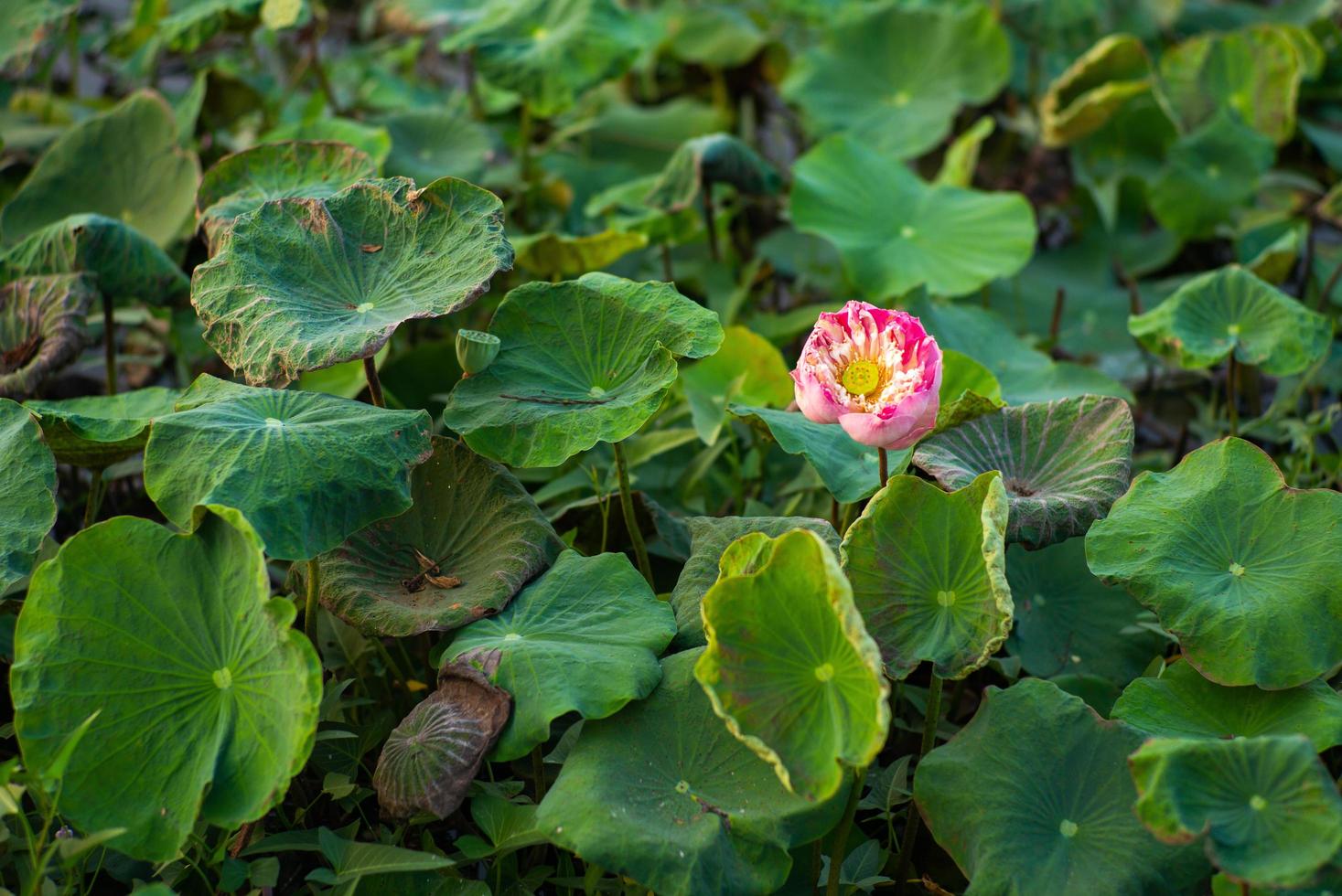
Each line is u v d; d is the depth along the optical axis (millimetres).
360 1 6023
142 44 4453
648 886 2545
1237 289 3201
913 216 3805
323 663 2982
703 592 2820
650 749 2676
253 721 2609
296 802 2816
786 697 2572
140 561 2666
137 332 3785
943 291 3641
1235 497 2807
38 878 2523
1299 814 2480
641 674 2705
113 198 3635
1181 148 4176
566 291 2924
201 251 3414
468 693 2695
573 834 2574
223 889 2631
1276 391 3682
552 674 2680
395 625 2750
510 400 2848
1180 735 2723
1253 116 4711
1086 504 2807
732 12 5043
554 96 3865
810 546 2570
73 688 2629
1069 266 4375
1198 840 2520
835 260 4266
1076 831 2637
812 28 5559
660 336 2863
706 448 3432
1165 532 2783
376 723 2852
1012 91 5188
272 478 2662
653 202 3625
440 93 5055
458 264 2842
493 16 4117
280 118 4477
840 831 2650
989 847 2613
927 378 2662
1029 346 3562
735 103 5152
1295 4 5648
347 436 2723
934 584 2691
